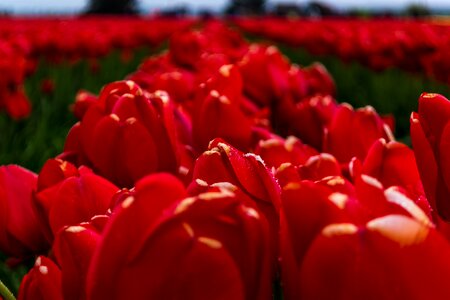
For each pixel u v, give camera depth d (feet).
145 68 5.16
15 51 10.21
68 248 2.10
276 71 3.51
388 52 11.39
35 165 7.45
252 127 2.85
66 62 14.98
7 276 4.81
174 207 1.94
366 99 12.80
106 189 2.37
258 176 2.19
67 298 2.11
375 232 1.87
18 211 2.50
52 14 37.93
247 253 1.96
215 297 1.93
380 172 2.28
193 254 1.91
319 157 2.41
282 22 27.94
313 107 3.10
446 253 1.87
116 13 76.59
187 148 2.73
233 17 52.49
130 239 1.95
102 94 2.63
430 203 2.20
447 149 2.16
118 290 1.95
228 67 2.88
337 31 15.88
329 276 1.91
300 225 1.97
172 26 23.50
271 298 2.03
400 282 1.87
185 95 3.54
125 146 2.52
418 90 11.48
